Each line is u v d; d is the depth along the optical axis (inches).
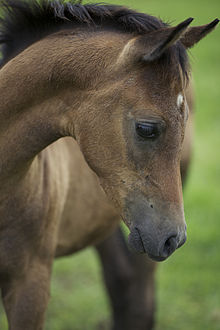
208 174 542.3
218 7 1203.2
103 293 372.2
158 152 178.7
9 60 208.8
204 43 1042.7
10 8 209.8
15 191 206.7
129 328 326.3
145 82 178.7
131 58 179.9
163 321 343.9
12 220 210.1
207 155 582.6
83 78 189.0
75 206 258.7
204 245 423.5
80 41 195.2
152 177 179.9
